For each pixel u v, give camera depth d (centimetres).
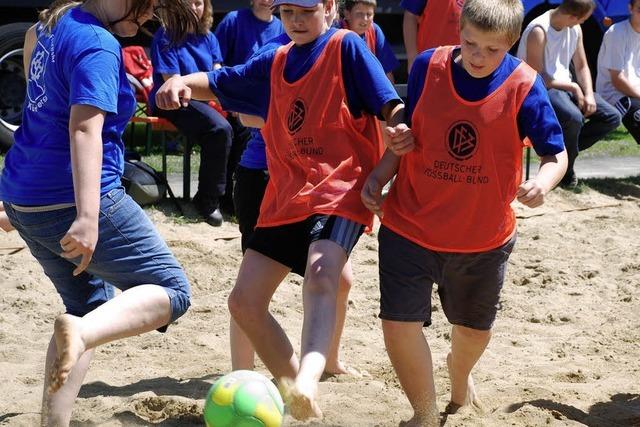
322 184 480
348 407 562
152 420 545
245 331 491
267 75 507
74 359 412
